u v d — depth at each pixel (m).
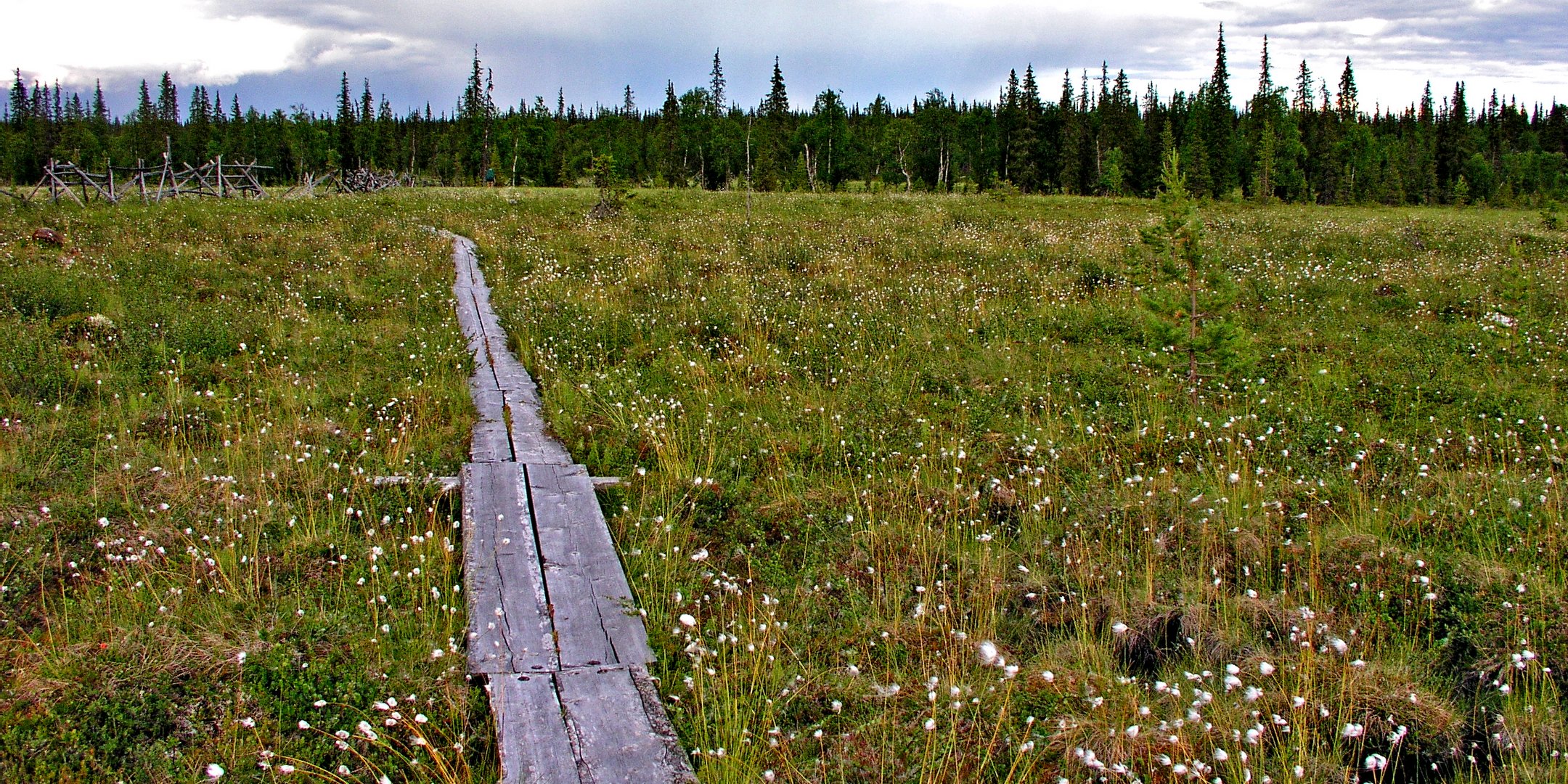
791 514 6.53
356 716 4.09
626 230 20.00
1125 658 4.93
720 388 9.38
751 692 4.46
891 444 7.97
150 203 23.41
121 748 3.81
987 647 3.93
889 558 5.87
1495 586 5.07
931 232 20.34
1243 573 5.59
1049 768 3.94
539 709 4.09
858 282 14.26
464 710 4.13
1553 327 11.30
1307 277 14.07
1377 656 4.64
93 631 4.56
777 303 12.85
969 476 7.31
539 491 6.50
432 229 18.83
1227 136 62.69
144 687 4.10
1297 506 6.43
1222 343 8.52
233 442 7.25
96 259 13.39
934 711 4.09
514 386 9.24
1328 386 9.30
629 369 9.97
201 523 5.72
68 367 8.50
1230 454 7.17
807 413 8.63
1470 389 9.02
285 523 5.89
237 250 15.02
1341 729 4.01
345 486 6.55
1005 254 16.70
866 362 10.31
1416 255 16.97
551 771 3.71
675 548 5.83
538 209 24.59
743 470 7.46
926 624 5.07
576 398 8.71
